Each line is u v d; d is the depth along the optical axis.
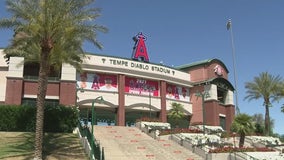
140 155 36.09
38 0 32.38
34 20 32.03
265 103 69.38
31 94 53.41
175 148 40.94
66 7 32.53
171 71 72.31
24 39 35.00
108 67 63.50
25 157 31.33
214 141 44.94
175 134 46.19
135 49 71.31
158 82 70.44
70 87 52.91
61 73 53.25
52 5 32.00
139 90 67.31
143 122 55.91
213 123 71.75
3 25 32.62
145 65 68.12
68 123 44.34
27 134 41.50
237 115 49.28
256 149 38.16
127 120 68.62
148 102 67.69
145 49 72.19
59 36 32.66
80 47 36.78
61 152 33.91
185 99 75.06
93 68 62.16
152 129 49.66
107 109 64.94
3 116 43.16
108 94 63.12
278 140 58.34
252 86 69.88
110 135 45.62
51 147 35.66
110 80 64.06
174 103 69.69
